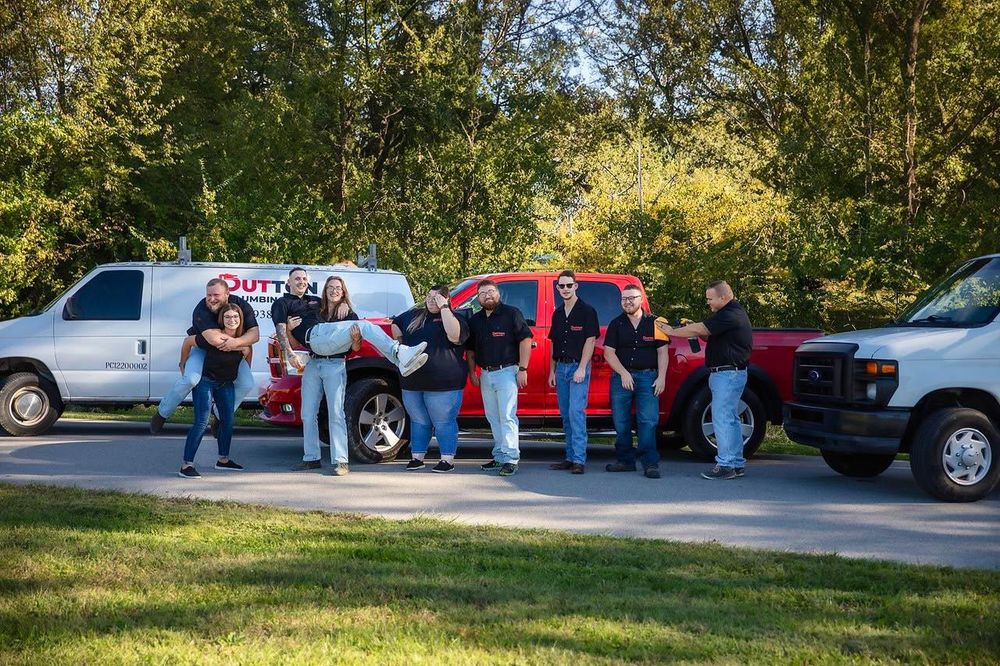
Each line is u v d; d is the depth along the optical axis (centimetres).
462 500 898
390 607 522
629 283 1229
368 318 1242
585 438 1085
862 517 842
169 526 725
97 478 981
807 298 1925
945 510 881
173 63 2675
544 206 2488
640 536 746
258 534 704
